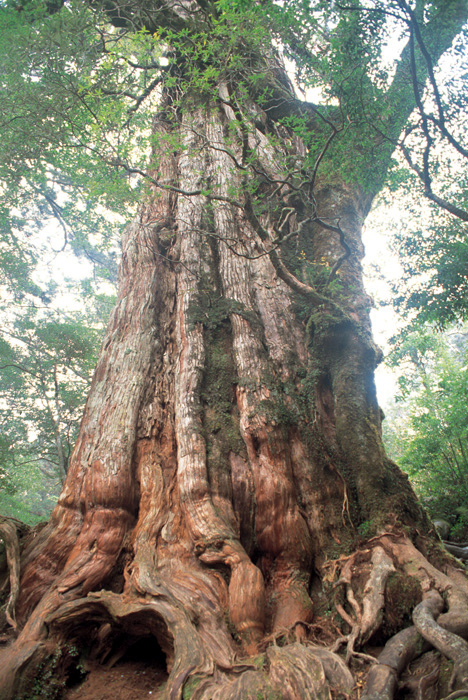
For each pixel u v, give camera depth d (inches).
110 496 234.7
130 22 346.3
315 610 203.5
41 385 693.9
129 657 205.6
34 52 281.6
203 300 328.5
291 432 261.6
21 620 205.5
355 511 243.4
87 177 414.6
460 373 497.0
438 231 394.6
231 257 352.5
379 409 297.4
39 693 169.8
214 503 228.8
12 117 322.3
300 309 335.0
